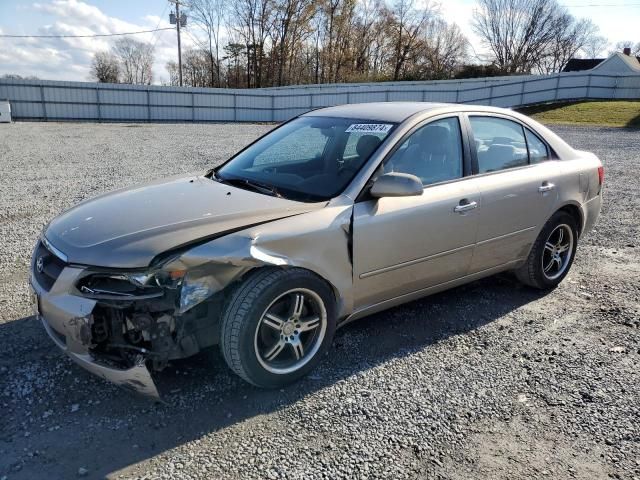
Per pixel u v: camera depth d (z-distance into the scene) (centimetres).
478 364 352
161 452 260
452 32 6112
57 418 283
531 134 459
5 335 366
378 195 332
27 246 569
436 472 253
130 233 290
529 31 6600
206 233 287
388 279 355
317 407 300
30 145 1638
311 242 308
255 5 5488
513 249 435
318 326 328
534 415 299
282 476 247
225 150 1568
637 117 2777
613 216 776
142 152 1495
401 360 354
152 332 277
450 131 395
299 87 3897
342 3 5647
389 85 3759
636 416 300
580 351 373
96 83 3136
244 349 292
